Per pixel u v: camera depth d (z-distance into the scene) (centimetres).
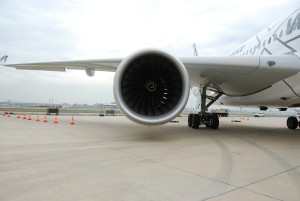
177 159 417
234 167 370
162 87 634
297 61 636
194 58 632
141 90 631
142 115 589
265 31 888
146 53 584
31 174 323
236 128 1062
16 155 435
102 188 275
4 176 313
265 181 305
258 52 891
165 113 590
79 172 334
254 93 870
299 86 660
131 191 268
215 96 1080
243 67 635
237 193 265
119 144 560
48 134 718
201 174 331
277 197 254
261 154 470
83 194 257
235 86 829
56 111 2272
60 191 265
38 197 248
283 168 367
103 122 1186
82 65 809
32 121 1204
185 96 576
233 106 1212
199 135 749
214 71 687
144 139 643
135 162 392
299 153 483
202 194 261
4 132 753
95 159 410
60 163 381
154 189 274
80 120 1340
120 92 580
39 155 436
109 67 789
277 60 625
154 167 364
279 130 1010
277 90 747
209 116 960
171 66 612
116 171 341
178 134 763
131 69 620
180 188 278
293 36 698
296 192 269
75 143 567
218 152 483
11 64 938
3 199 242
